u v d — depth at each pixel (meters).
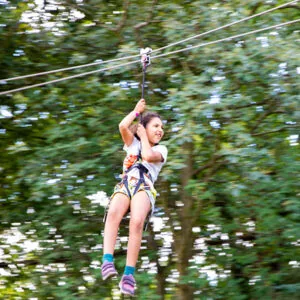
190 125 21.70
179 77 23.42
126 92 24.44
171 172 21.97
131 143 16.70
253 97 24.09
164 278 28.28
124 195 16.12
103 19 27.09
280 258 26.78
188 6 25.91
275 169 24.92
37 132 27.61
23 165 25.44
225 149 21.91
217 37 23.86
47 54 27.20
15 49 27.19
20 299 30.81
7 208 28.06
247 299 26.78
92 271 26.39
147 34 26.33
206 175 24.78
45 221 26.38
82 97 25.42
